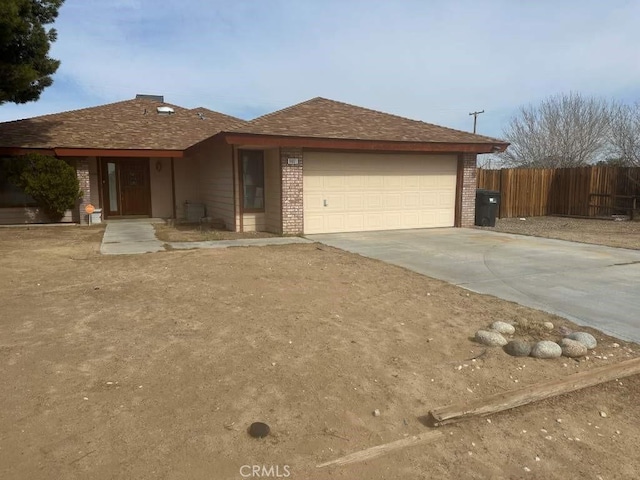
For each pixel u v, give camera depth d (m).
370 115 15.16
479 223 15.87
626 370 4.13
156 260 8.90
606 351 4.66
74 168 15.31
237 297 6.32
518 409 3.57
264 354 4.40
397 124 14.72
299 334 4.94
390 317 5.56
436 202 14.72
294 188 12.59
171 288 6.77
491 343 4.70
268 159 13.31
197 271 7.90
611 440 3.22
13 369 4.02
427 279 7.58
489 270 8.34
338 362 4.26
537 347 4.49
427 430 3.27
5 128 15.98
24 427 3.15
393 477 2.78
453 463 2.93
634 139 25.14
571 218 19.34
